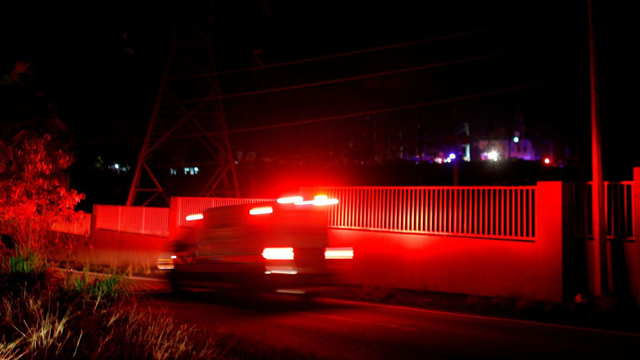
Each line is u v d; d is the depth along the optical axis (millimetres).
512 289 14383
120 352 6520
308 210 12211
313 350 8312
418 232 16516
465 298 14547
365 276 17250
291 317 11516
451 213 15969
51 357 6031
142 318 8555
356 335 9742
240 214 13055
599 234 13445
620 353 8680
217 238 13641
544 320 11672
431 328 10578
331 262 12141
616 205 13898
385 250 17016
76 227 32219
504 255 14648
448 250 15688
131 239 28359
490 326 10883
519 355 8469
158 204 47250
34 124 12781
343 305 13367
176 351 7012
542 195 14086
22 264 8914
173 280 14992
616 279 13609
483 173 45375
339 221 18531
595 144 13828
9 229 11758
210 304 13266
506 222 14867
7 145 12008
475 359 8211
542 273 13914
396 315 12039
